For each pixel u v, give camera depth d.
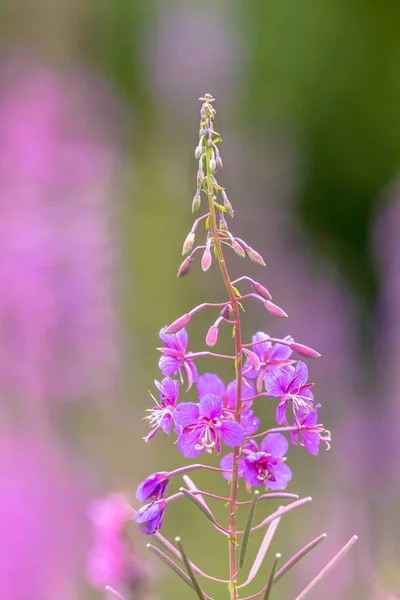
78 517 7.06
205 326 10.84
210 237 2.83
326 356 12.20
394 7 17.02
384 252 11.71
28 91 9.87
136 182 11.68
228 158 13.35
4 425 7.61
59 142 9.33
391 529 6.82
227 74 13.18
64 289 8.27
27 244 8.28
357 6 17.14
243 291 12.26
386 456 8.91
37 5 12.02
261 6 17.05
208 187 2.81
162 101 12.91
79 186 8.94
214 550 7.93
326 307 12.73
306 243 14.62
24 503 6.94
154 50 13.05
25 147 9.00
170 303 10.54
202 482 8.55
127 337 9.35
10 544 6.70
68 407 8.19
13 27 11.90
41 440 7.63
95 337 8.35
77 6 12.61
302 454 10.06
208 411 2.72
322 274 13.54
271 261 13.02
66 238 8.41
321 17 17.09
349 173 17.41
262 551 3.04
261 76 16.91
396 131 17.30
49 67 11.15
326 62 17.14
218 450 2.73
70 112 9.88
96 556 4.62
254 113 16.19
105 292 8.74
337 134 17.38
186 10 13.21
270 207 13.45
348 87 17.17
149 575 4.64
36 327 8.09
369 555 6.49
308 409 2.86
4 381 7.92
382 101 17.27
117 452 8.27
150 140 12.71
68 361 8.14
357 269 16.78
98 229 8.76
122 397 8.70
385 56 17.16
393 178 16.62
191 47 12.91
